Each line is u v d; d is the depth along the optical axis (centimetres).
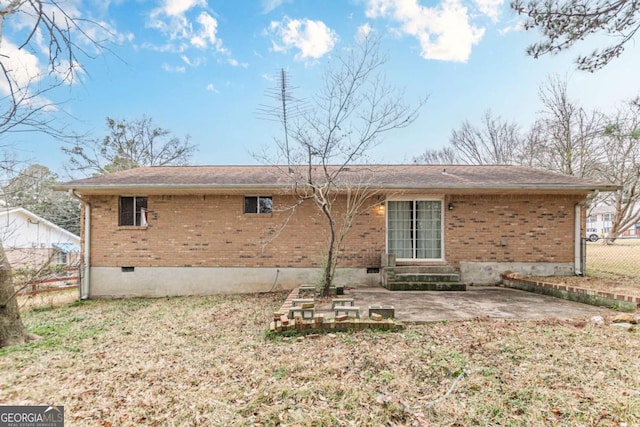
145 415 297
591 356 383
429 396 313
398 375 353
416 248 976
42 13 544
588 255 1407
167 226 955
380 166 1230
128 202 972
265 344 466
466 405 294
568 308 622
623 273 967
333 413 290
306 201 958
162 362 414
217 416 292
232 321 612
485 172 1099
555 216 942
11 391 342
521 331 476
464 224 955
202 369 389
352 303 602
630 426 255
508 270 942
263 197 975
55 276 963
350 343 450
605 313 574
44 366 411
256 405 306
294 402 309
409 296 763
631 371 343
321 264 912
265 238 955
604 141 1806
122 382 362
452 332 482
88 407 313
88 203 941
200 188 886
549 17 620
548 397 299
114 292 944
